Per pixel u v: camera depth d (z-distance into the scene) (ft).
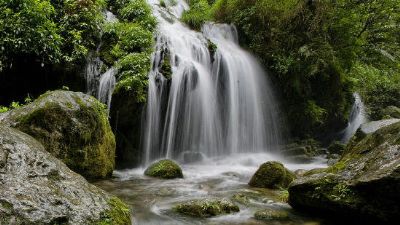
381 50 52.29
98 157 22.57
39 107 19.94
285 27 42.78
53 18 32.32
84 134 21.34
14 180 11.31
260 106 40.81
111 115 29.43
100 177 22.82
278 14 42.75
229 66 39.19
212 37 44.14
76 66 30.60
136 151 31.07
